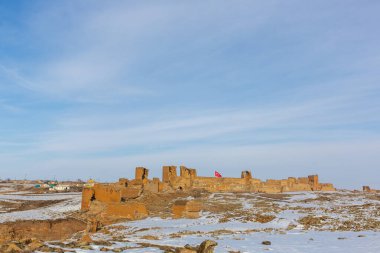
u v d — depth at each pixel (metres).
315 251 25.77
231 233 37.62
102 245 28.50
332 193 92.56
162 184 83.88
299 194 88.50
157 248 27.47
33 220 51.47
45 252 23.73
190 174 93.62
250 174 100.31
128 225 47.03
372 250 25.67
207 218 51.53
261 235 35.62
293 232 37.66
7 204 76.50
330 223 43.53
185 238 34.22
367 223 42.69
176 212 53.50
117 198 61.75
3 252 22.69
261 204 67.19
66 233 47.09
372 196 84.31
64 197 88.38
